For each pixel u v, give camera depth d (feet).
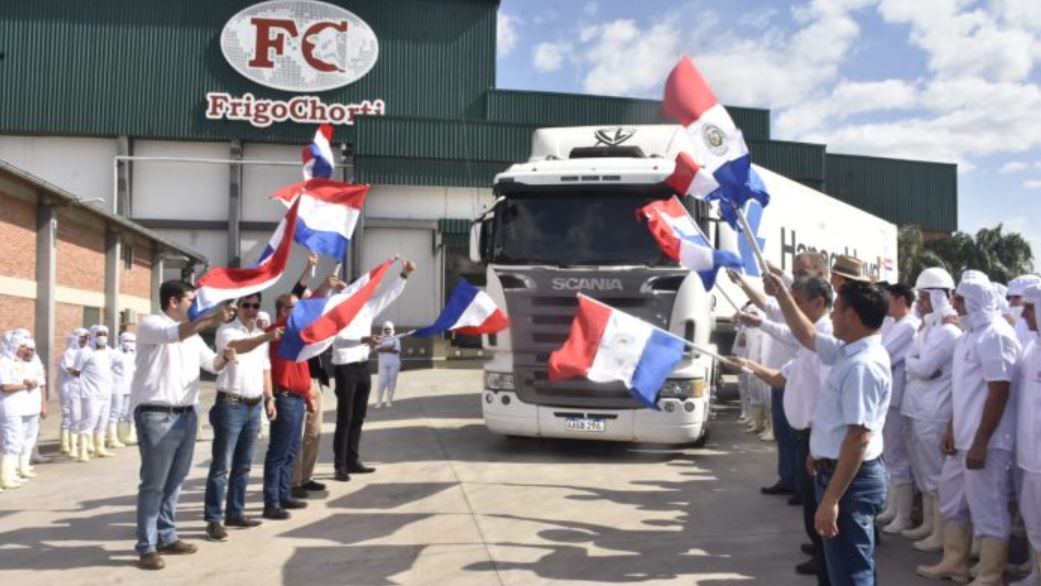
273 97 98.37
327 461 31.68
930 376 19.52
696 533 21.45
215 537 20.85
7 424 28.50
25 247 50.49
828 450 13.23
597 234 30.25
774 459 31.45
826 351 13.66
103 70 95.66
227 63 97.60
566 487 26.58
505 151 97.19
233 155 96.99
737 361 18.49
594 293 29.66
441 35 102.37
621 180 30.12
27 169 95.61
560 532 21.52
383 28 101.19
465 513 23.34
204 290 18.60
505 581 17.87
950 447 17.56
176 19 97.25
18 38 94.73
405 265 22.59
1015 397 16.42
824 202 47.32
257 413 21.81
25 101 94.43
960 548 17.54
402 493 25.76
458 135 96.43
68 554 19.84
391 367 51.13
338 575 18.26
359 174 94.99
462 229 94.22
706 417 30.48
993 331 16.26
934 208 128.67
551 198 30.96
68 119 94.68
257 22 97.66
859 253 53.31
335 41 99.25
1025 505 16.05
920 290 20.70
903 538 21.06
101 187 96.17
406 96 101.19
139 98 96.02
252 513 23.57
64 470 32.37
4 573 18.37
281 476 23.66
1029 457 15.79
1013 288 20.22
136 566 18.85
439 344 92.27
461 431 38.91
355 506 24.17
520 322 30.58
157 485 18.90
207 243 96.78
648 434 29.73
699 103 18.45
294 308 19.51
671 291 29.27
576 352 18.65
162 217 95.81
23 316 50.39
